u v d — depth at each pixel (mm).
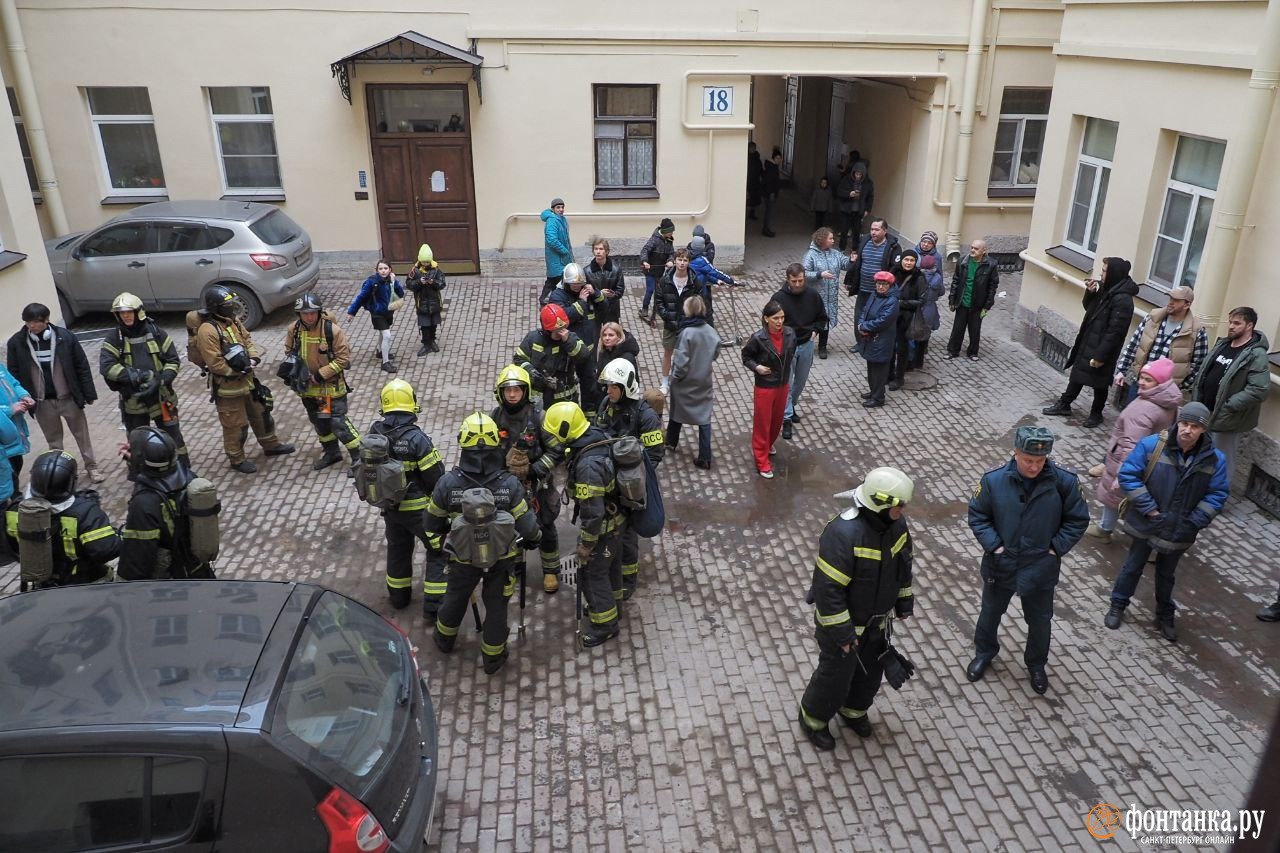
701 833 4801
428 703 4645
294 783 3500
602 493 5754
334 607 4496
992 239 15539
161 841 3445
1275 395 7922
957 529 7844
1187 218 9484
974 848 4719
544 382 8016
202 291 12383
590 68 14086
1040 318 11953
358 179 14344
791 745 5410
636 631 6453
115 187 14359
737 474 8805
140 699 3617
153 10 13211
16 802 3443
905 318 10523
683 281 10289
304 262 13188
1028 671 5969
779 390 8422
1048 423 9914
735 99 14531
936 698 5812
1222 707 5750
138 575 5191
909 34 14250
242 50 13531
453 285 14734
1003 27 14250
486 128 14242
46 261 10172
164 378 8125
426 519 5711
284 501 8242
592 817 4898
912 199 15734
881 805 4984
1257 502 8195
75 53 13328
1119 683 5949
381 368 11383
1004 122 15070
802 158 20922
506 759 5297
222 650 3932
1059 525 5508
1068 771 5227
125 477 8641
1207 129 8875
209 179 14164
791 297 8945
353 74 13695
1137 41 9992
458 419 9961
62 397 8117
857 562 4781
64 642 3961
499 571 5621
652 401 6516
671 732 5508
